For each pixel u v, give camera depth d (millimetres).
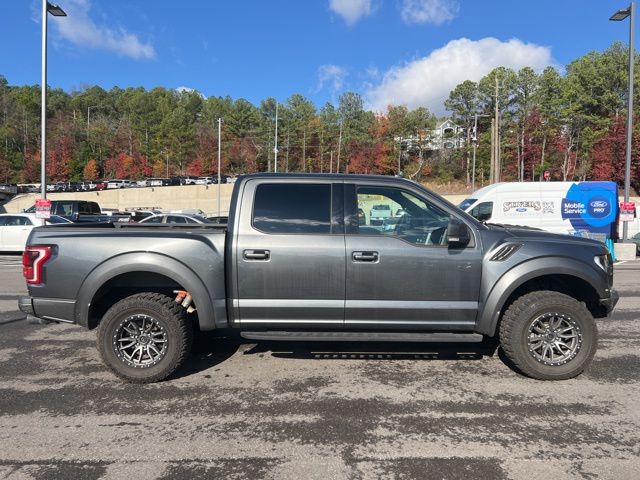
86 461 3160
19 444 3391
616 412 3893
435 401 4125
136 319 4523
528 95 70562
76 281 4473
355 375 4758
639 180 55219
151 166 97125
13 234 18125
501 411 3918
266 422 3738
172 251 4457
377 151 81250
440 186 78062
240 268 4508
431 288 4496
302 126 89062
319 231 4555
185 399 4188
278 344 5734
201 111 121500
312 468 3070
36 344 5883
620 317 7250
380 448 3328
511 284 4445
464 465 3100
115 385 4523
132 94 139625
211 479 2949
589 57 68250
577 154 64562
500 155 70750
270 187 4648
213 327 4523
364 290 4496
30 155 100812
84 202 24219
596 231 14570
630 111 17875
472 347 5617
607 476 2965
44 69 17734
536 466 3082
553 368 4508
